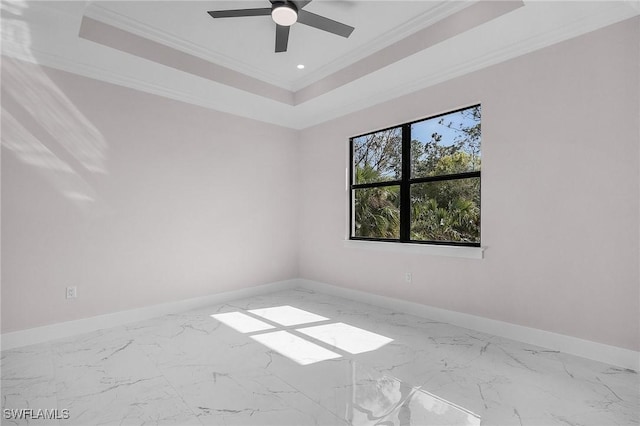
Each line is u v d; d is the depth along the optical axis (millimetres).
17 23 2346
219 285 3914
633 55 2193
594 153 2346
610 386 1992
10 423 1657
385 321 3219
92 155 3035
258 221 4309
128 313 3211
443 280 3197
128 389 1979
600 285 2316
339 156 4215
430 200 3414
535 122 2617
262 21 2756
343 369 2232
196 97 3713
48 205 2814
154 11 2613
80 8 2209
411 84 3396
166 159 3506
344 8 2598
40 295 2764
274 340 2750
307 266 4648
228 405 1815
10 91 2654
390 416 1714
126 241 3229
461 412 1744
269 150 4441
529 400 1852
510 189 2756
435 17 2654
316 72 3684
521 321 2689
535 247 2617
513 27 2451
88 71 2998
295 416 1717
